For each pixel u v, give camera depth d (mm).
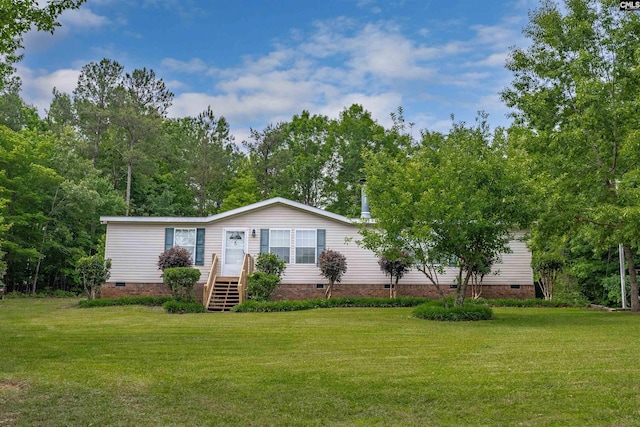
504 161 14680
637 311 18156
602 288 24344
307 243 22094
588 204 17438
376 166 15688
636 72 15867
